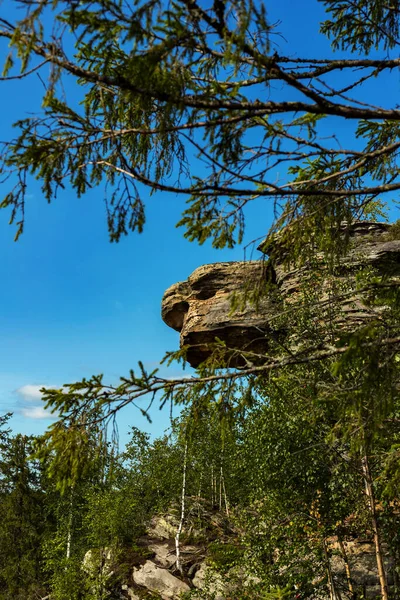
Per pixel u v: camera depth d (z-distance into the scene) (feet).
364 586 42.01
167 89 11.19
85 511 83.35
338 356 17.40
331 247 16.42
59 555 81.66
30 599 91.76
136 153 14.44
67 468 13.61
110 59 12.80
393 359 13.25
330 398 14.46
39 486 103.71
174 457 73.05
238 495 69.82
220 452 63.87
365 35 18.26
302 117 12.89
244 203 13.94
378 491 34.91
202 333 72.13
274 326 26.94
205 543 66.44
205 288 80.07
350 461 35.78
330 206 15.57
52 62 10.53
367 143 16.40
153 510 77.41
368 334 12.64
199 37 11.14
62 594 64.18
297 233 15.46
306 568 40.60
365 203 16.01
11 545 98.12
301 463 37.45
